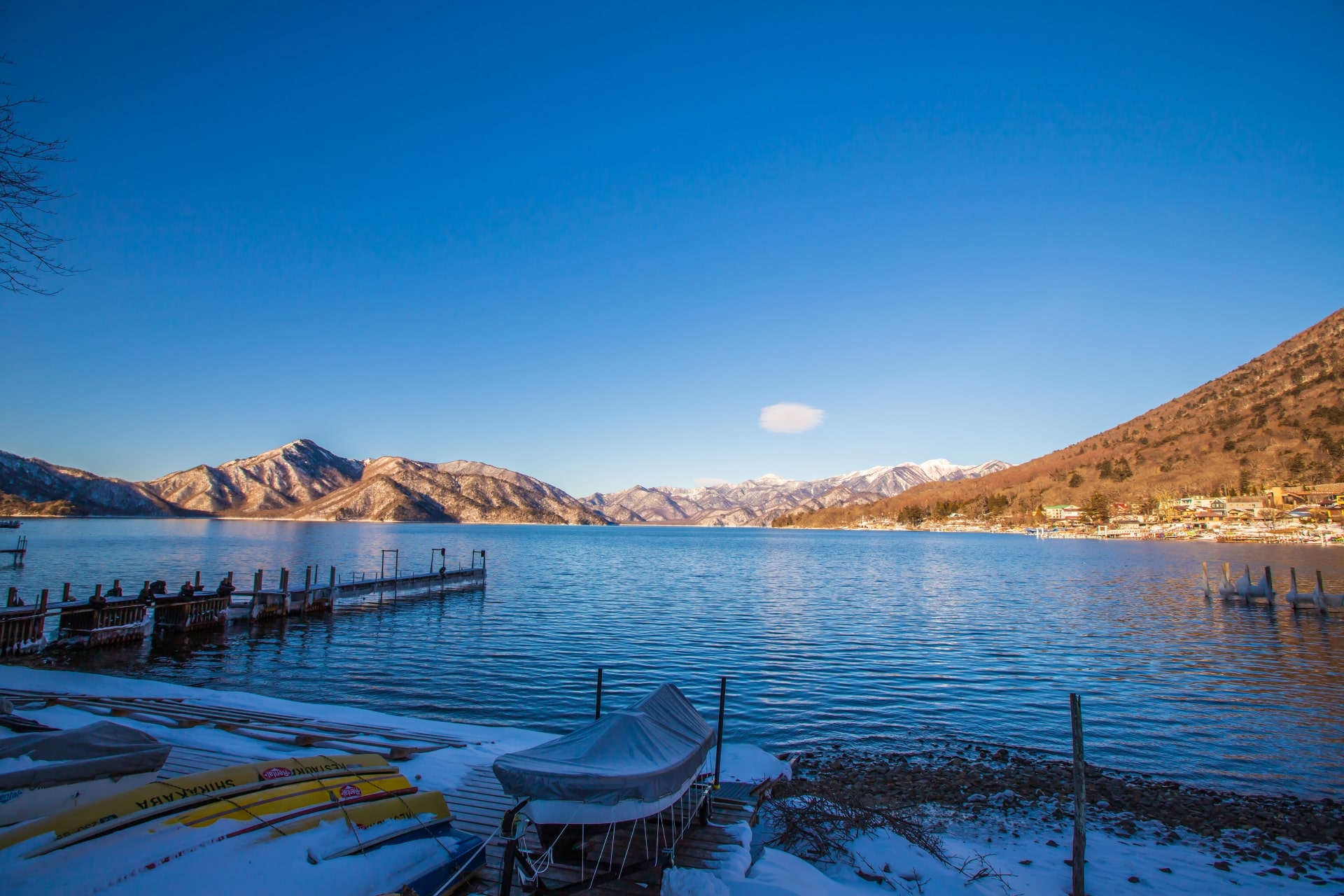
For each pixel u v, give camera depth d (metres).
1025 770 16.11
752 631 36.16
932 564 92.69
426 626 37.44
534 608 45.88
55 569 65.38
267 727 14.77
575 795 7.80
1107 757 17.20
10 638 27.39
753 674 26.03
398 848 8.11
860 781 15.25
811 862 10.29
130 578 57.47
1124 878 10.52
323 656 29.25
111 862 6.79
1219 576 65.38
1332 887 10.34
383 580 47.91
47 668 26.38
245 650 30.62
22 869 6.48
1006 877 10.33
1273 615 41.22
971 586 60.91
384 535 182.88
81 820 7.20
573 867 8.49
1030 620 40.22
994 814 13.44
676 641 32.88
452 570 57.38
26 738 8.54
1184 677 25.56
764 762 15.21
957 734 19.08
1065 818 13.26
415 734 15.42
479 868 8.50
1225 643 32.41
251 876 7.03
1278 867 11.05
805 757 17.08
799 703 22.12
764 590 58.03
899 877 9.88
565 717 20.44
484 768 12.50
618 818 7.97
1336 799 14.40
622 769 8.05
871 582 65.88
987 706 21.84
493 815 10.19
